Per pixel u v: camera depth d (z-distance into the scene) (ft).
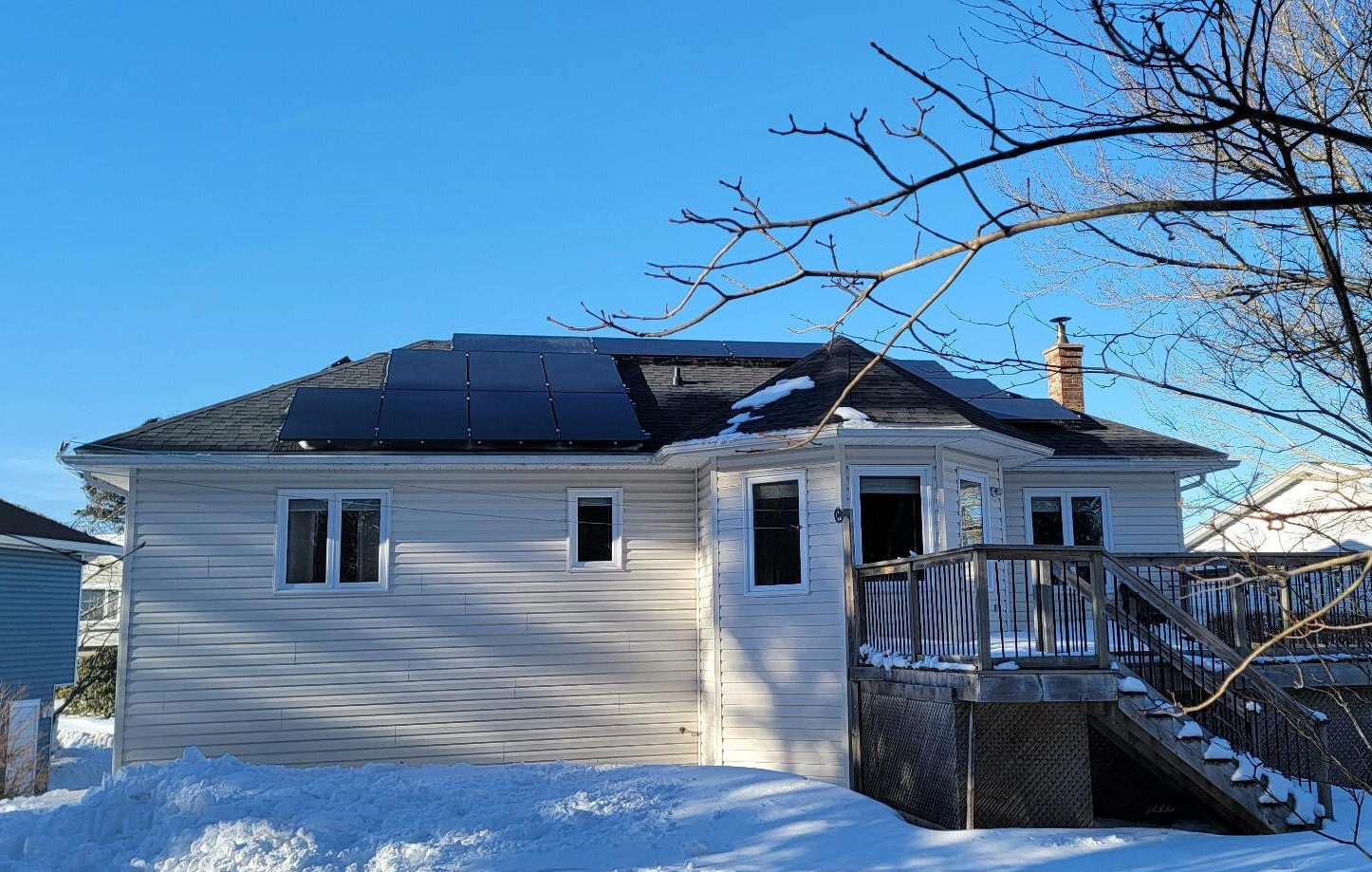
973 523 44.06
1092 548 31.30
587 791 34.42
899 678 35.19
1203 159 15.52
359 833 29.84
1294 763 35.70
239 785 33.14
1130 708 30.55
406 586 44.16
